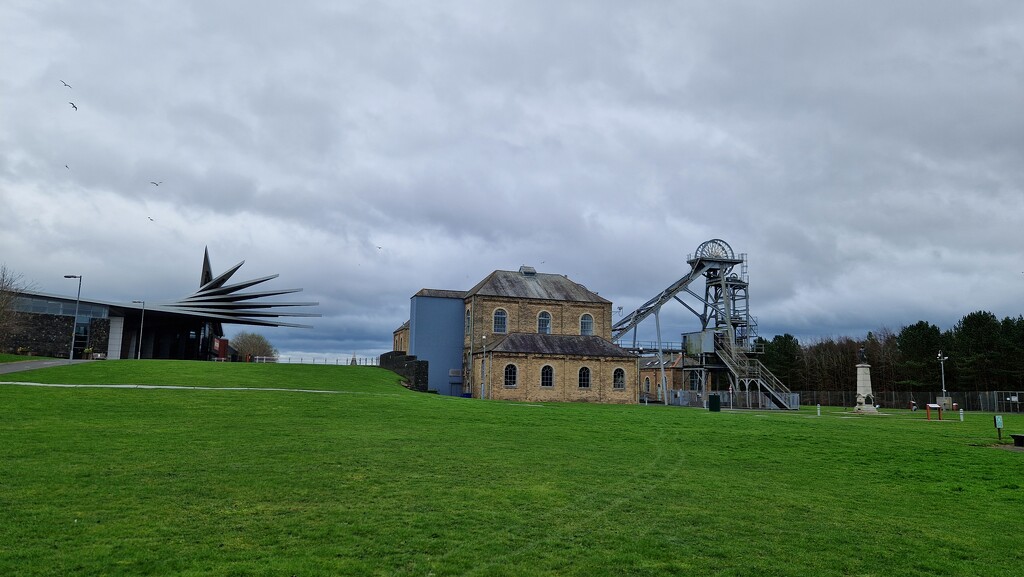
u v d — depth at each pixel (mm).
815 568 10484
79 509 12227
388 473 16516
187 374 44344
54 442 18984
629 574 9867
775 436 28078
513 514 13023
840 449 24672
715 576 9930
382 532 11461
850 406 90000
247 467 16562
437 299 78000
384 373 61125
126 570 9273
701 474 18391
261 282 90938
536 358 68312
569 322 76000
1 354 64500
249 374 47562
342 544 10742
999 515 14625
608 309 77438
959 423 43344
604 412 38344
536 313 75062
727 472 18969
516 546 11047
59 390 31688
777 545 11641
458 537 11367
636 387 71312
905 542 12125
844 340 125812
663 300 79750
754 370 74375
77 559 9578
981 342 93812
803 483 17688
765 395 73562
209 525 11508
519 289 76125
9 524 11141
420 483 15484
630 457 21094
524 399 67438
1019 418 56250
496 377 66875
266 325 92438
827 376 116688
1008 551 11820
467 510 13164
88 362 51125
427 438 23156
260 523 11742
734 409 67875
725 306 77312
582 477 17125
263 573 9305
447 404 36781
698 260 78250
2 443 18484
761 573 10148
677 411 45031
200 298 87625
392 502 13570
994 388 92750
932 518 14141
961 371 93750
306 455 18594
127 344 90375
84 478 14672
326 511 12688
